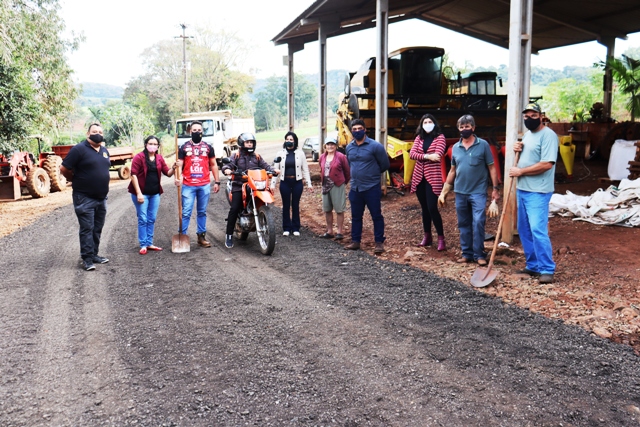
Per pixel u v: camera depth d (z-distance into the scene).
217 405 3.28
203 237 8.12
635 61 16.75
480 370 3.67
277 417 3.13
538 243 5.65
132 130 41.03
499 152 10.90
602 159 16.09
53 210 13.35
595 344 4.06
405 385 3.48
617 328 4.36
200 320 4.82
